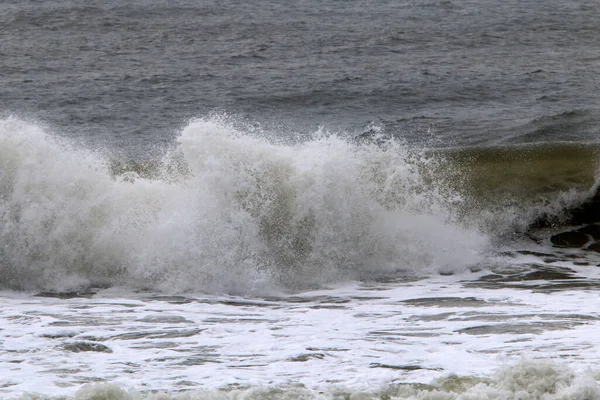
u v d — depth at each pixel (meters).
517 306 27.48
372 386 18.34
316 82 79.69
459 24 117.06
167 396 17.36
